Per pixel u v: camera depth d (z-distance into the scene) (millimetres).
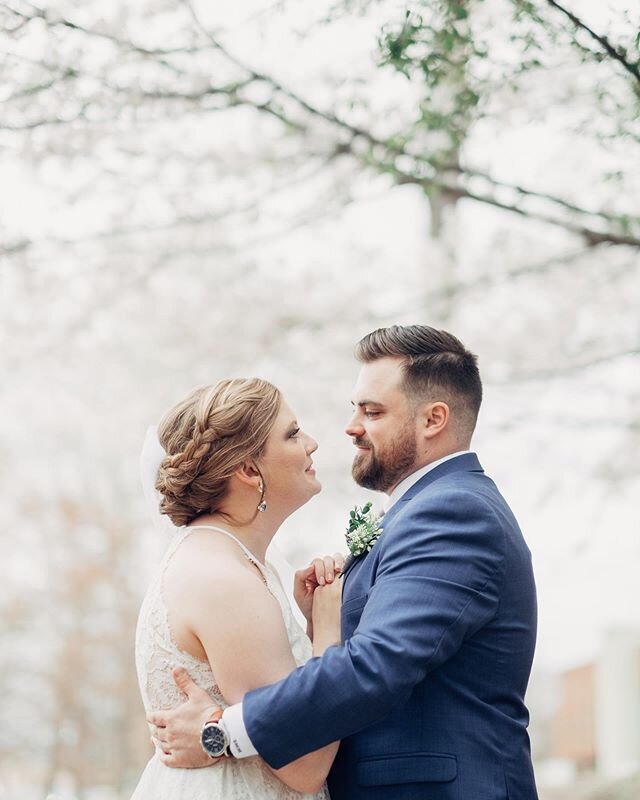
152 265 6875
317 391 7477
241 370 7570
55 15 4605
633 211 5418
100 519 17672
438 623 2533
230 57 5094
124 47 4965
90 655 19203
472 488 2771
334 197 6238
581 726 22203
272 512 2840
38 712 20656
